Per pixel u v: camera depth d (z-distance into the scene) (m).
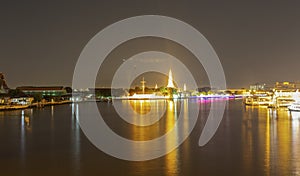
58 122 75.69
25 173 31.42
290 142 44.66
